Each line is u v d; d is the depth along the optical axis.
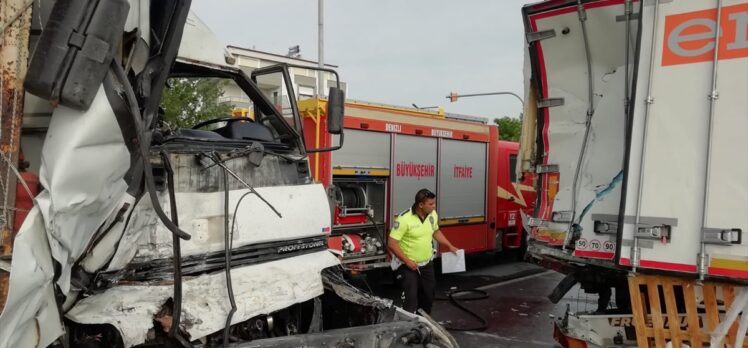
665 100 3.71
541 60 5.00
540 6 4.84
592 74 4.71
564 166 4.91
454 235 9.88
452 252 6.20
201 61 3.56
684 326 3.91
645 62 3.80
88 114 2.12
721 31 3.53
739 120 3.46
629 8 4.34
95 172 2.18
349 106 8.05
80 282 2.50
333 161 7.80
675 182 3.64
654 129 3.74
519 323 6.88
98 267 2.57
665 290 3.76
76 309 2.51
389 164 8.65
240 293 2.97
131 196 2.54
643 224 3.74
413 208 5.81
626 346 4.70
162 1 2.60
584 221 4.61
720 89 3.52
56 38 2.04
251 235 3.16
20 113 2.04
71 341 2.59
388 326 3.35
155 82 2.54
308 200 3.57
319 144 7.78
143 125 2.39
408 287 5.66
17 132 2.03
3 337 1.97
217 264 3.02
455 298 8.16
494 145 10.84
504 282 9.56
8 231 1.99
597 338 4.72
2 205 1.98
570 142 4.88
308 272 3.35
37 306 2.10
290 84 3.98
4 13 2.00
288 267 3.28
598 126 4.66
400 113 8.84
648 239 3.72
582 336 4.77
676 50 3.69
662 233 3.67
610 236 4.45
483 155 10.60
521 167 5.21
